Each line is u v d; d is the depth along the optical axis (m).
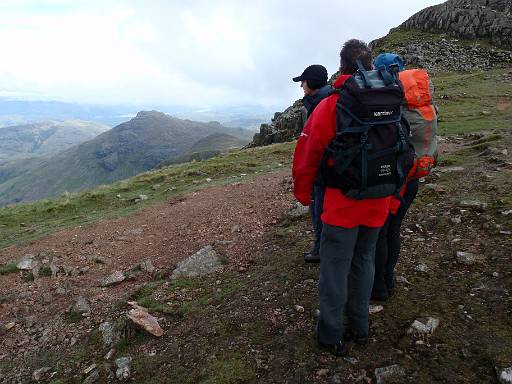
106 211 15.19
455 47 44.09
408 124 4.05
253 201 11.38
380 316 4.93
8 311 7.69
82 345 6.25
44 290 8.29
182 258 8.55
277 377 4.39
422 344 4.38
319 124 3.84
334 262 4.21
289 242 7.74
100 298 7.46
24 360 6.27
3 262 10.06
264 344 4.95
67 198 19.55
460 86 30.92
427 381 3.96
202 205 12.18
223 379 4.53
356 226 4.09
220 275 7.20
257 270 6.97
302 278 6.19
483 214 6.75
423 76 4.52
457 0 51.16
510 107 22.12
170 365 5.14
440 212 7.19
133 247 9.87
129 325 6.13
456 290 5.12
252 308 5.76
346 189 3.82
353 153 3.68
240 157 23.78
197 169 20.77
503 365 3.94
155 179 20.56
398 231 5.03
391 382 4.01
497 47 42.78
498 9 46.72
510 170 8.56
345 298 4.28
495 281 5.10
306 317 5.24
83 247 10.27
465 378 3.93
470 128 17.36
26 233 13.62
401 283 5.48
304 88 5.94
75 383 5.48
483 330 4.41
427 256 6.00
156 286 7.34
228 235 9.11
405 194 4.84
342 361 4.38
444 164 10.07
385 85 3.77
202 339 5.40
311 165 4.01
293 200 10.56
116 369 5.36
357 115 3.65
